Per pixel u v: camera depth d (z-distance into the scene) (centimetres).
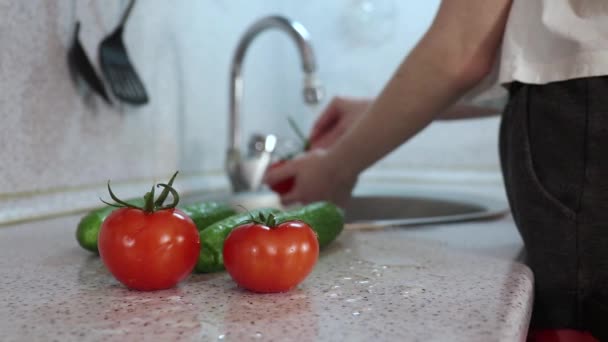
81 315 59
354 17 172
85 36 108
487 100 93
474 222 105
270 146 133
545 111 76
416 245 87
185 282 71
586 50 73
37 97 100
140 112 123
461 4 78
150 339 52
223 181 150
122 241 64
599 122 73
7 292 67
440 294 67
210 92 147
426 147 168
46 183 103
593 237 73
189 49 139
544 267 76
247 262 64
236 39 158
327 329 55
